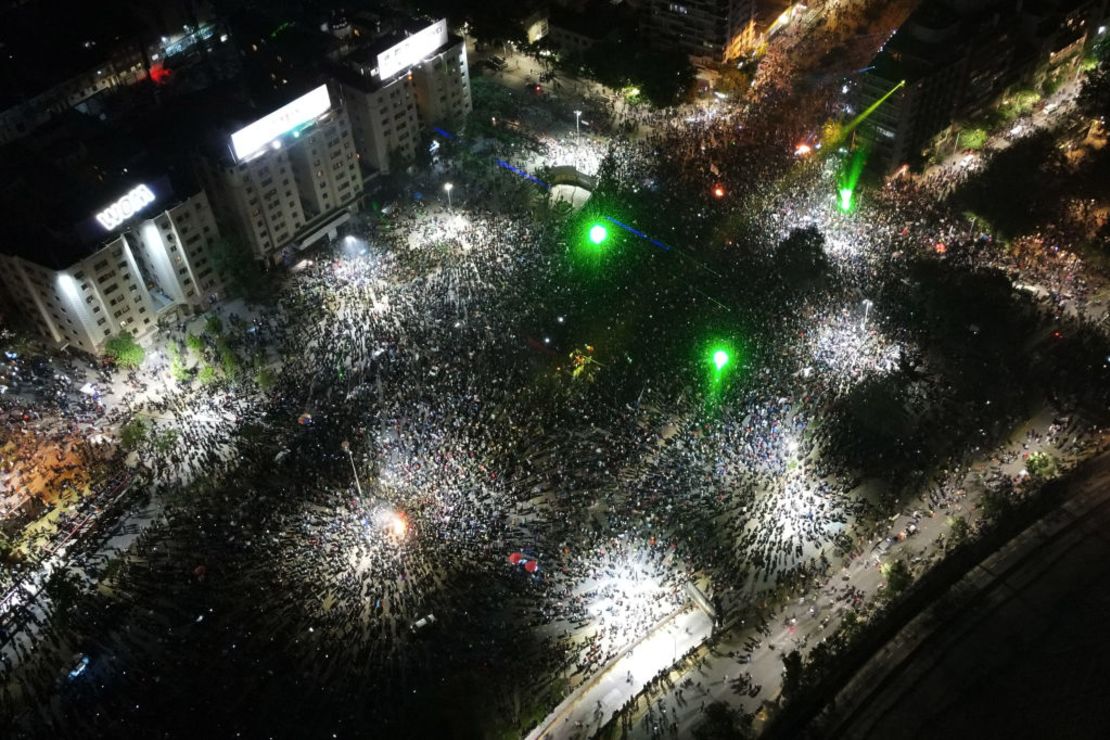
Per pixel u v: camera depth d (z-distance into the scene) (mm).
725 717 105250
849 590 121938
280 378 152875
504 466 137000
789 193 185250
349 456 137625
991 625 121000
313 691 112625
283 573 124750
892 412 143125
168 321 171500
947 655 118312
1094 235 173625
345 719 109875
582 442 140250
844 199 183125
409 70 198250
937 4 188500
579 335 156500
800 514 130000
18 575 127062
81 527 133375
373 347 156875
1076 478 134625
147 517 134625
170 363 160875
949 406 144000
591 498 132625
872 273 165000
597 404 145375
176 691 113312
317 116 178375
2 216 157625
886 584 121688
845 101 198500
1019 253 169250
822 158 194750
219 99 180375
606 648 116250
